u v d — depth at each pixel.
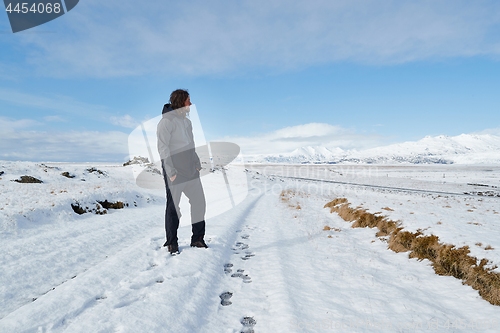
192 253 3.98
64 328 2.06
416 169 127.62
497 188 42.22
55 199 9.72
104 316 2.20
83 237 5.70
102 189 13.66
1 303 2.75
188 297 2.68
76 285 2.80
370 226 7.06
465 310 2.82
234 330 2.27
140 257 3.79
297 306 2.65
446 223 5.48
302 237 6.04
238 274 3.58
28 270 3.69
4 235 6.31
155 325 2.13
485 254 3.65
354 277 3.61
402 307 2.75
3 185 13.87
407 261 4.51
